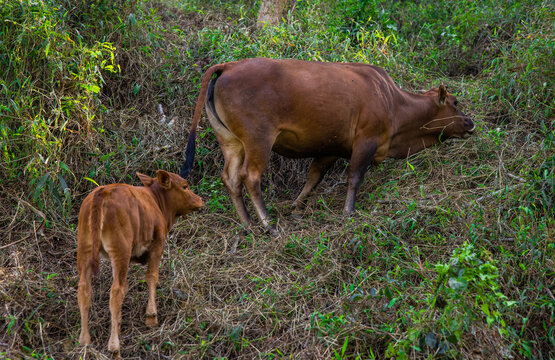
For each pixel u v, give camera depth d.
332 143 6.06
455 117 6.75
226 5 9.83
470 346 4.07
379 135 6.23
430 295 4.22
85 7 7.12
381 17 8.94
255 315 4.54
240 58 7.59
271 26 8.18
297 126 5.84
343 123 5.97
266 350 4.19
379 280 4.76
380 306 4.40
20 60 5.93
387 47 8.14
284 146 6.06
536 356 4.29
